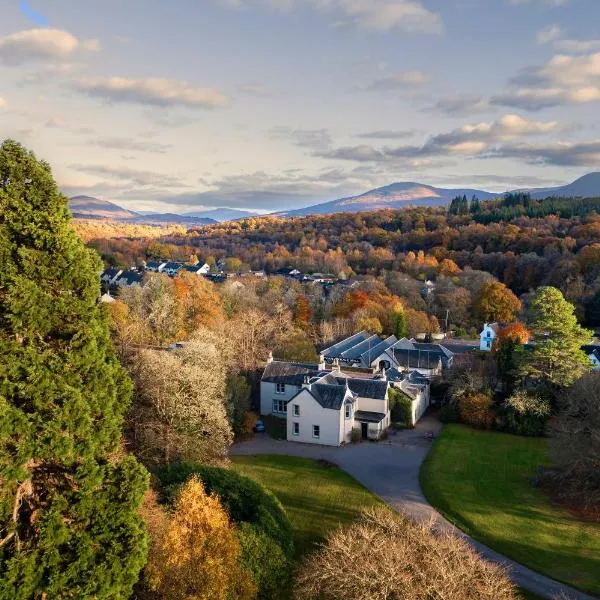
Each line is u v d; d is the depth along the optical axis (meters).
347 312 113.88
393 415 66.50
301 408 60.06
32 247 20.12
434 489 47.22
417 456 56.19
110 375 21.33
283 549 32.62
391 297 121.94
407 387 70.31
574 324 65.44
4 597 17.83
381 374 74.19
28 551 18.66
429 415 71.62
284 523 35.44
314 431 59.78
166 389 45.47
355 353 88.56
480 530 40.31
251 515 34.84
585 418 48.66
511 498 45.69
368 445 59.41
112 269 143.50
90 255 21.61
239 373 69.25
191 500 26.66
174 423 44.78
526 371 65.31
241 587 26.34
